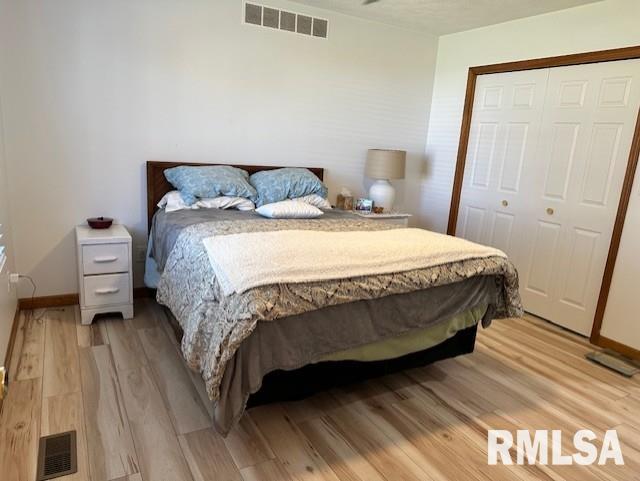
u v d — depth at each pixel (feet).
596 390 8.07
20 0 8.59
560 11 10.59
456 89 13.43
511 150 12.00
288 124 12.06
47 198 9.55
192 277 6.79
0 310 6.81
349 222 9.43
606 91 9.84
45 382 7.08
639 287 9.32
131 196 10.43
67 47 9.16
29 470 5.27
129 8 9.57
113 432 6.02
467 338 8.25
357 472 5.62
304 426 6.49
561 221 10.89
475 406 7.30
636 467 6.06
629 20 9.32
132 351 8.23
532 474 5.81
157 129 10.39
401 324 6.93
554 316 11.15
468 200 13.35
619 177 9.68
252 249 6.39
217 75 10.82
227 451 5.83
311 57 11.96
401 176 13.17
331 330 6.20
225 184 10.20
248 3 10.81
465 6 10.89
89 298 9.10
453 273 7.19
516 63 11.57
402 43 13.30
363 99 13.06
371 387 7.73
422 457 5.99
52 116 9.29
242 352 5.50
